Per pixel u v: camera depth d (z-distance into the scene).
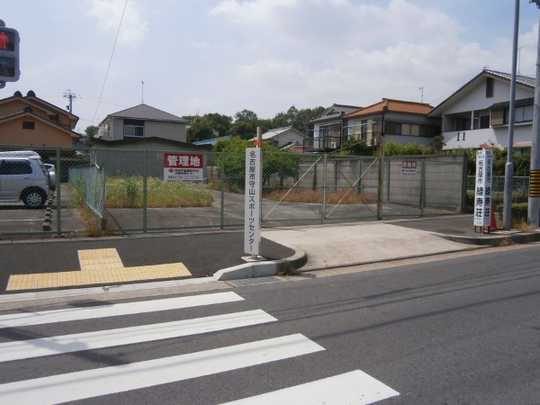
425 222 13.59
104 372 3.96
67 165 31.98
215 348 4.50
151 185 17.12
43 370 4.00
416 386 3.69
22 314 5.61
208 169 25.83
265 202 18.53
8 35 7.00
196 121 86.69
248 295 6.51
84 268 7.69
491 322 5.29
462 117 33.41
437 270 8.23
